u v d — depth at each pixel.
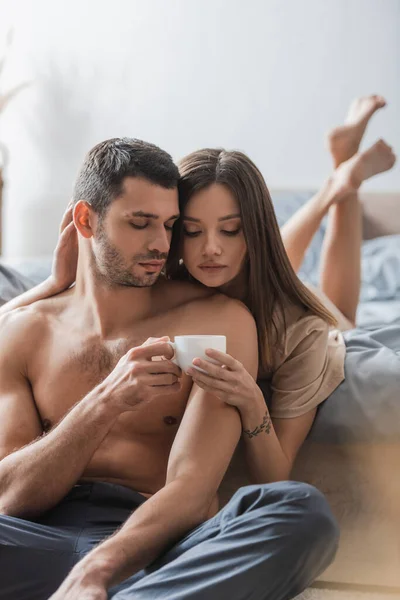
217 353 1.28
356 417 1.56
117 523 1.36
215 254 1.48
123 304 1.49
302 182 4.11
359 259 2.50
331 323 1.66
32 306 1.57
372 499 1.61
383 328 1.83
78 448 1.31
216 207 1.47
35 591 1.27
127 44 4.16
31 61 4.23
